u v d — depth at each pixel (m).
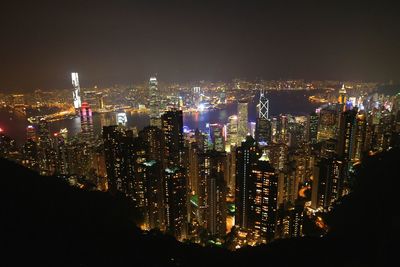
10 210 30.02
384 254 24.42
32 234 26.75
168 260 31.12
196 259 33.25
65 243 27.20
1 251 23.11
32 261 23.05
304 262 30.53
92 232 32.00
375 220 34.03
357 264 26.28
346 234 34.03
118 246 30.42
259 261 32.78
